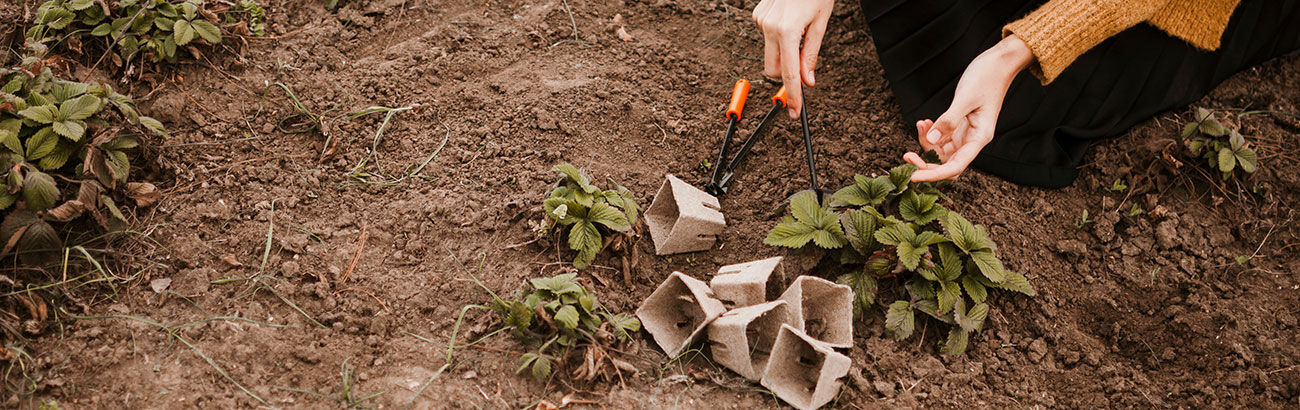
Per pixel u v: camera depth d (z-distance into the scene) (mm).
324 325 2008
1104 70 2574
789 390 1942
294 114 2498
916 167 2281
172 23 2473
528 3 2979
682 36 2967
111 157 2100
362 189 2355
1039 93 2580
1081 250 2402
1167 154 2568
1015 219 2453
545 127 2531
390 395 1858
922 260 2119
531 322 2012
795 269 2250
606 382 1940
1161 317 2281
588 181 2254
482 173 2412
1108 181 2574
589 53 2828
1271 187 2572
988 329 2232
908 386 2070
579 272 2174
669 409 1908
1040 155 2527
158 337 1898
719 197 2463
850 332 1979
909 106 2623
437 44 2779
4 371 1783
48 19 2391
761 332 2035
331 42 2734
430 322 2055
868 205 2258
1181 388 2129
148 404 1767
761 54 2904
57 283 1943
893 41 2658
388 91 2605
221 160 2342
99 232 2072
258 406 1802
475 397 1882
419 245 2221
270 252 2137
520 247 2221
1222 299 2301
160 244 2098
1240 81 2826
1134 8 2182
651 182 2465
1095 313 2309
